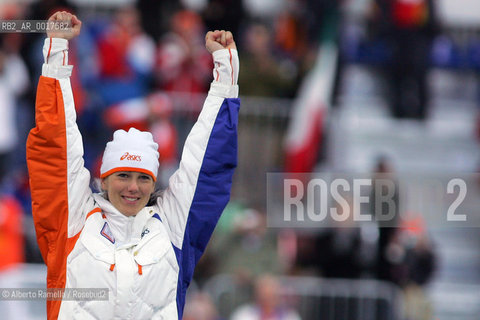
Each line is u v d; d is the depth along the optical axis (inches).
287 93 1375.5
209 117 506.0
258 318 1088.8
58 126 479.8
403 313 1154.0
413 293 1175.0
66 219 480.7
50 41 484.4
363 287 1142.3
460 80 1743.4
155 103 1279.5
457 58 1743.4
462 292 1305.4
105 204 485.7
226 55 512.4
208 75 1376.7
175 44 1360.7
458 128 1628.9
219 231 1157.7
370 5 1587.1
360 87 1596.9
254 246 1152.8
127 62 1317.7
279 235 1215.6
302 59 1423.5
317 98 1371.8
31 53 1334.9
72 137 484.4
